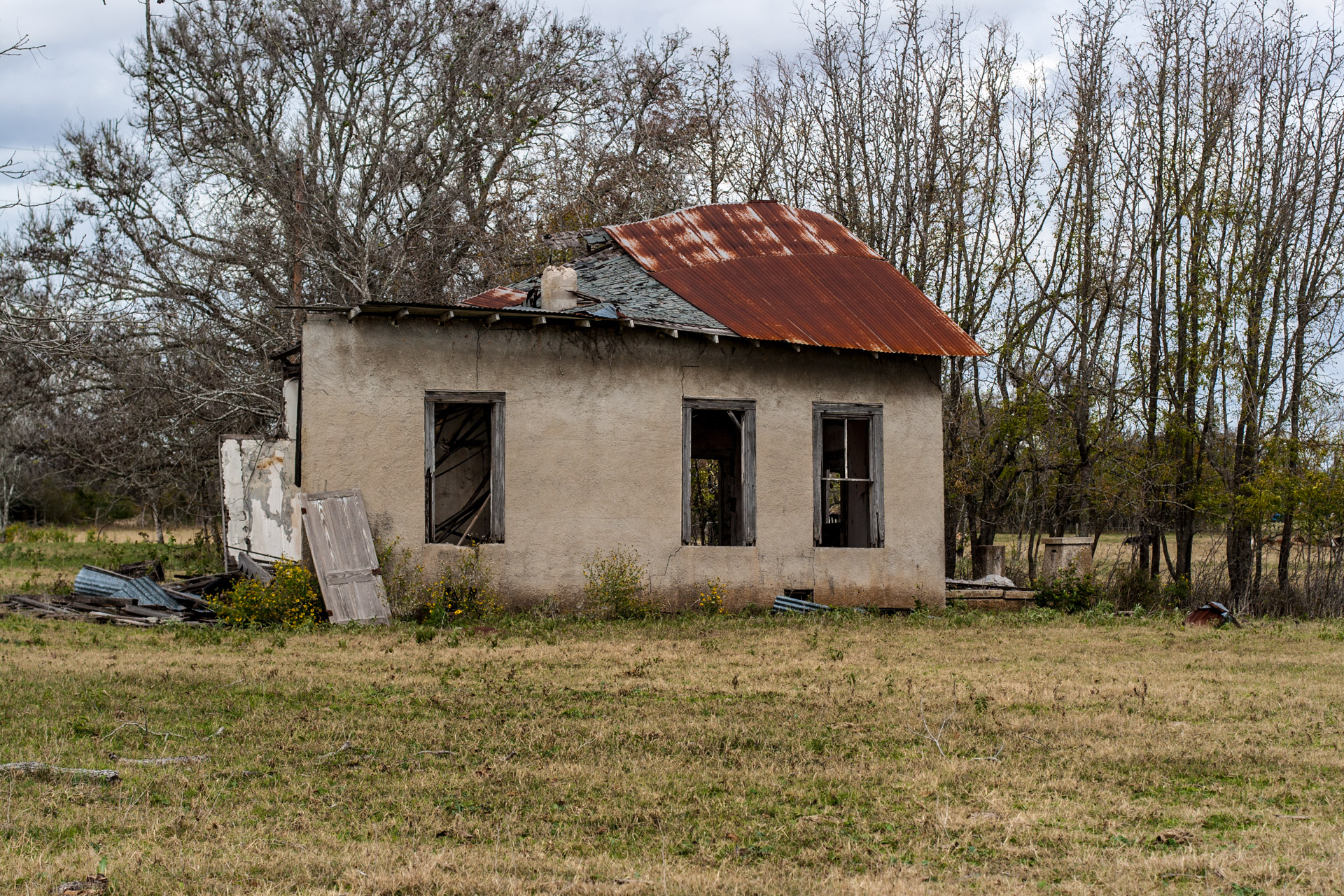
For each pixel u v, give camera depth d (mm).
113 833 6188
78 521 54750
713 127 34656
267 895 5258
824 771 7719
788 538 18391
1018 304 27672
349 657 12430
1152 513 26344
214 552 27578
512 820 6551
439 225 30469
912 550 19266
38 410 26547
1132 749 8492
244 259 27969
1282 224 25547
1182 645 15156
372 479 16016
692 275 19641
